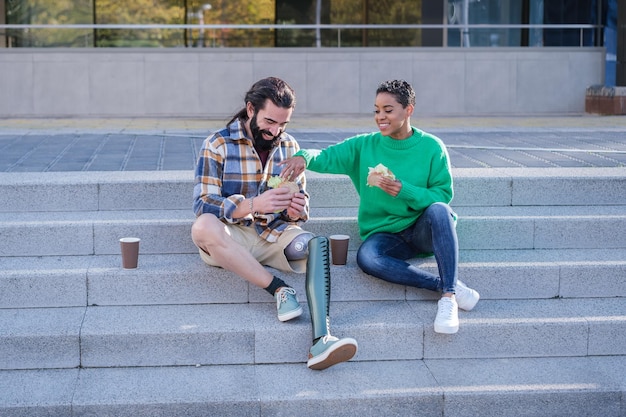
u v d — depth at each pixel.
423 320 4.25
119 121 11.48
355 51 12.86
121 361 4.08
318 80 12.83
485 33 13.27
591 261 4.65
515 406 3.89
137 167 5.86
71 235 4.67
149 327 4.11
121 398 3.76
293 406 3.79
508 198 5.26
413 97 4.41
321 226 4.82
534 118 12.05
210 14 13.60
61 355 4.04
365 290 4.49
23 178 5.13
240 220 4.33
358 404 3.83
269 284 4.21
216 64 12.70
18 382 3.91
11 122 11.04
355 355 4.19
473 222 4.86
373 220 4.60
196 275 4.41
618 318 4.30
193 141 7.82
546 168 5.64
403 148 4.52
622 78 13.43
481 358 4.25
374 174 4.29
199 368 4.09
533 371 4.11
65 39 12.72
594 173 5.43
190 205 5.06
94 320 4.19
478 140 7.98
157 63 12.62
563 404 3.90
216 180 4.27
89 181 5.01
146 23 13.50
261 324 4.17
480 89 13.09
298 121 11.34
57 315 4.26
